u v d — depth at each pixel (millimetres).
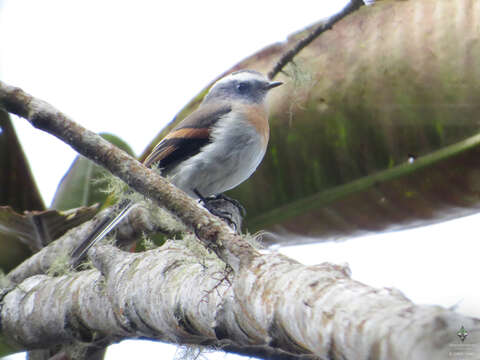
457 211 10828
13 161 10898
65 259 8453
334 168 11234
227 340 5781
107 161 6352
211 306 5613
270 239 11734
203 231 5754
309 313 4281
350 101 11070
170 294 6105
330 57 11281
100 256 7188
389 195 10930
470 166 10414
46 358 9328
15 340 7988
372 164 10984
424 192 10719
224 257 5492
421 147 10664
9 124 10664
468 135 10422
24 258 10305
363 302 3984
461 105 10445
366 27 11133
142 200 7766
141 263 6699
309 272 4648
